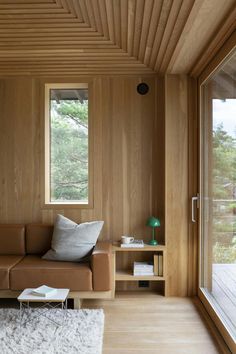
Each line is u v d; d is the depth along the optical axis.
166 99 3.89
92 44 3.59
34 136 4.22
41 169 4.22
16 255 3.99
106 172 4.20
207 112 3.56
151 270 3.88
